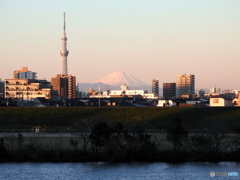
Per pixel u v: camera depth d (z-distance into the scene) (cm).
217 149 10594
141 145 10719
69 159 10500
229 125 12300
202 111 16625
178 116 16312
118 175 9425
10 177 9269
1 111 17112
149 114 16588
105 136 10431
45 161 10462
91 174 9462
